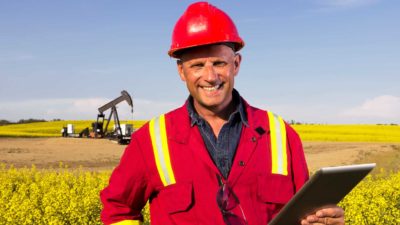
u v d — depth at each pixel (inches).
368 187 542.3
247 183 94.8
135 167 100.2
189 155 96.4
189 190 95.4
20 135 2508.6
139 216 105.8
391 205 438.3
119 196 101.5
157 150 98.3
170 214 96.9
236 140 96.5
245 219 93.9
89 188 565.9
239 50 100.0
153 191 101.0
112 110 2014.0
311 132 2586.1
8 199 533.6
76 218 395.2
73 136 2283.5
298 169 98.0
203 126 97.5
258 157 95.9
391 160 1161.4
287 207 82.5
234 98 99.4
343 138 2267.5
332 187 80.9
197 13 95.0
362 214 400.8
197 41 93.1
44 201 448.8
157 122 100.6
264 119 99.3
